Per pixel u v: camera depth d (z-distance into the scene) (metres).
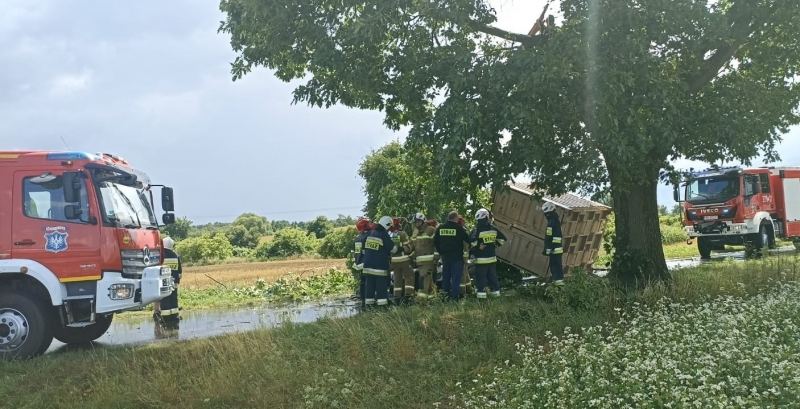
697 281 11.83
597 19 9.25
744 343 6.76
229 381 7.21
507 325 9.27
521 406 5.73
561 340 8.74
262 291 17.06
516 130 9.66
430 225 12.45
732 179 20.52
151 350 8.59
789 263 13.38
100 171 9.31
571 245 14.58
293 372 7.48
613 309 9.89
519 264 14.25
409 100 10.75
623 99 9.31
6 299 8.80
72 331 10.70
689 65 10.72
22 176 9.01
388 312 9.98
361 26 9.73
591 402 5.39
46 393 7.30
